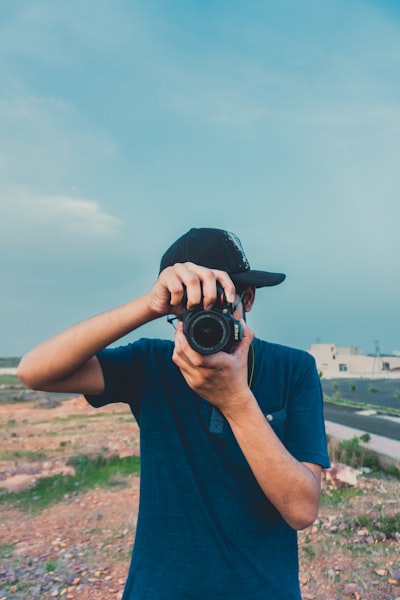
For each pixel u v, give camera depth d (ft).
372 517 19.45
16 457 34.50
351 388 122.72
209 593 4.13
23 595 13.71
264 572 4.23
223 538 4.28
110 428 50.70
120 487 25.85
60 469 30.14
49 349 4.41
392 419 60.44
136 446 37.88
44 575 14.99
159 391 4.78
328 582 13.87
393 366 274.36
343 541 17.02
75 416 64.39
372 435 44.80
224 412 3.91
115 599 13.39
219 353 3.57
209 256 4.64
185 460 4.47
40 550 17.24
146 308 4.09
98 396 4.94
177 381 4.77
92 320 4.32
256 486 4.40
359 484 25.05
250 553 4.25
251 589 4.15
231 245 4.85
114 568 15.49
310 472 4.23
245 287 4.83
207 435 4.49
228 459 4.41
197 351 3.52
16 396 102.47
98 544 17.74
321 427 4.80
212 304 3.64
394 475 29.63
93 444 39.63
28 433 47.73
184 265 3.84
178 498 4.42
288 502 4.04
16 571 15.30
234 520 4.31
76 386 4.73
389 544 16.76
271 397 4.70
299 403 4.83
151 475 4.63
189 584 4.17
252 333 3.86
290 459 3.99
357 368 259.19
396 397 104.58
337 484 24.81
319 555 15.79
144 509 4.65
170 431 4.61
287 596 4.25
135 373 4.96
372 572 14.49
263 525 4.39
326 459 4.56
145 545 4.50
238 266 4.76
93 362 4.83
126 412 68.28
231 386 3.72
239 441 3.97
